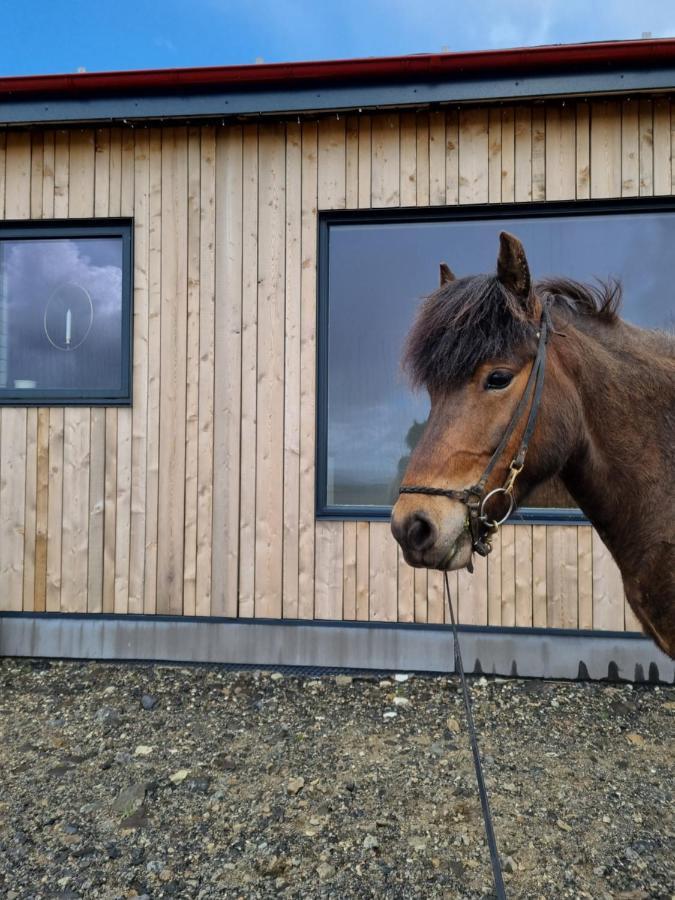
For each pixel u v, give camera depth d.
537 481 1.69
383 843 2.09
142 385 3.98
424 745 2.80
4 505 4.04
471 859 2.01
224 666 3.79
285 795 2.39
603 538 1.87
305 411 3.83
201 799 2.36
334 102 3.68
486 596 3.65
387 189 3.85
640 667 3.50
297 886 1.88
